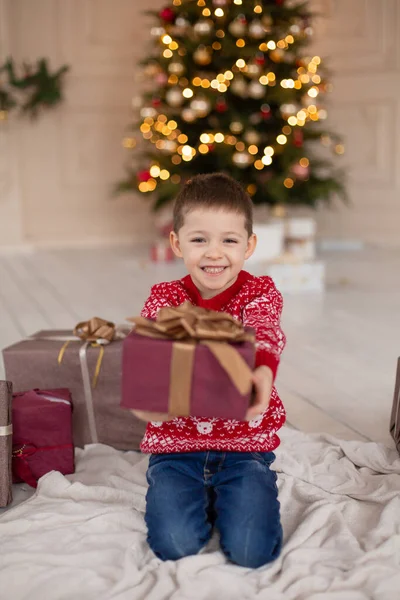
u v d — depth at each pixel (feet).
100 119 18.72
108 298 12.09
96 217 19.15
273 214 15.96
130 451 5.89
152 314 4.61
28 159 18.63
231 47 14.15
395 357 8.53
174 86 14.89
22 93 18.02
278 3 14.61
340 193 16.96
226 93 14.93
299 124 14.92
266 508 4.17
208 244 4.40
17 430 5.24
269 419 4.52
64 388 5.68
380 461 5.50
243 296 4.56
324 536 4.40
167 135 15.35
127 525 4.56
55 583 3.88
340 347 9.00
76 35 18.20
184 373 3.77
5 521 4.67
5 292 12.89
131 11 18.24
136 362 3.82
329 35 17.69
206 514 4.30
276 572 4.04
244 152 14.87
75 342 5.95
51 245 18.89
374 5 17.31
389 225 18.12
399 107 17.52
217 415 3.77
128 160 18.94
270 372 3.90
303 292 12.53
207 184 4.48
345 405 6.94
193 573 3.95
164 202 16.67
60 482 5.09
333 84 17.81
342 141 17.98
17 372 5.77
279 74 15.01
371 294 12.25
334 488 5.09
